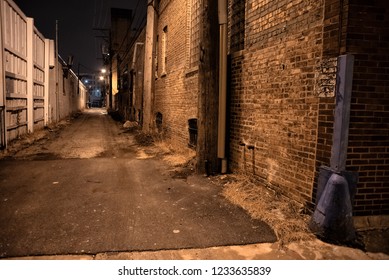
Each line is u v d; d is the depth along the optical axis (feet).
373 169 13.01
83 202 16.20
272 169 17.40
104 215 14.44
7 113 32.04
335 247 11.64
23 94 38.09
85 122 73.61
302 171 14.80
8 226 13.00
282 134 16.40
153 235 12.38
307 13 14.39
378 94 12.70
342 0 12.34
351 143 12.69
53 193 17.65
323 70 13.25
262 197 16.49
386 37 12.55
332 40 12.79
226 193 17.71
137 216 14.39
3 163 25.09
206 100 21.81
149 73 45.06
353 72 12.38
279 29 16.60
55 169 23.49
